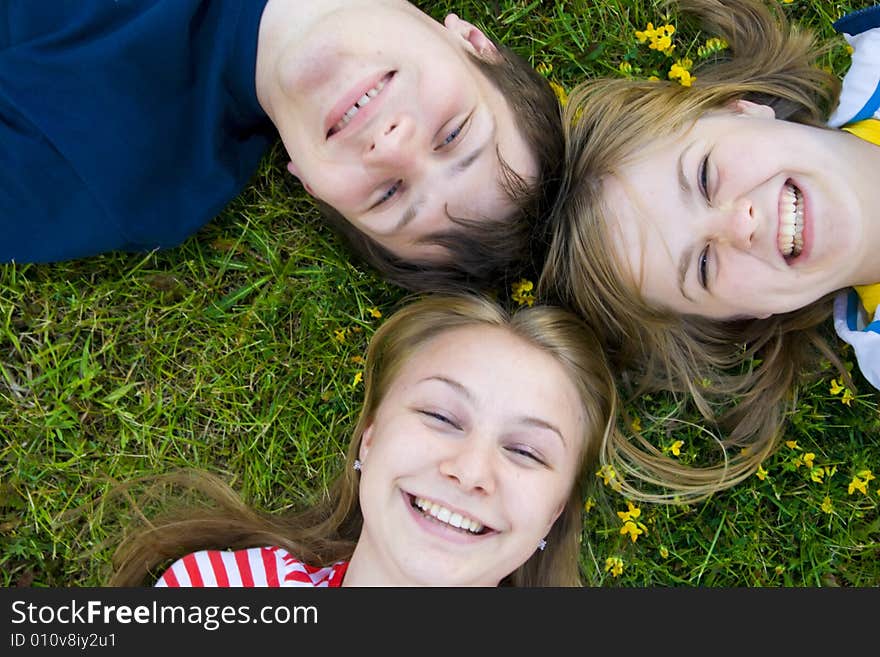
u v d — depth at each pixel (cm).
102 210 78
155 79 77
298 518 82
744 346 84
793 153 74
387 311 84
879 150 78
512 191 75
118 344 82
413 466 71
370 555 75
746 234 73
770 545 85
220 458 83
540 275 82
